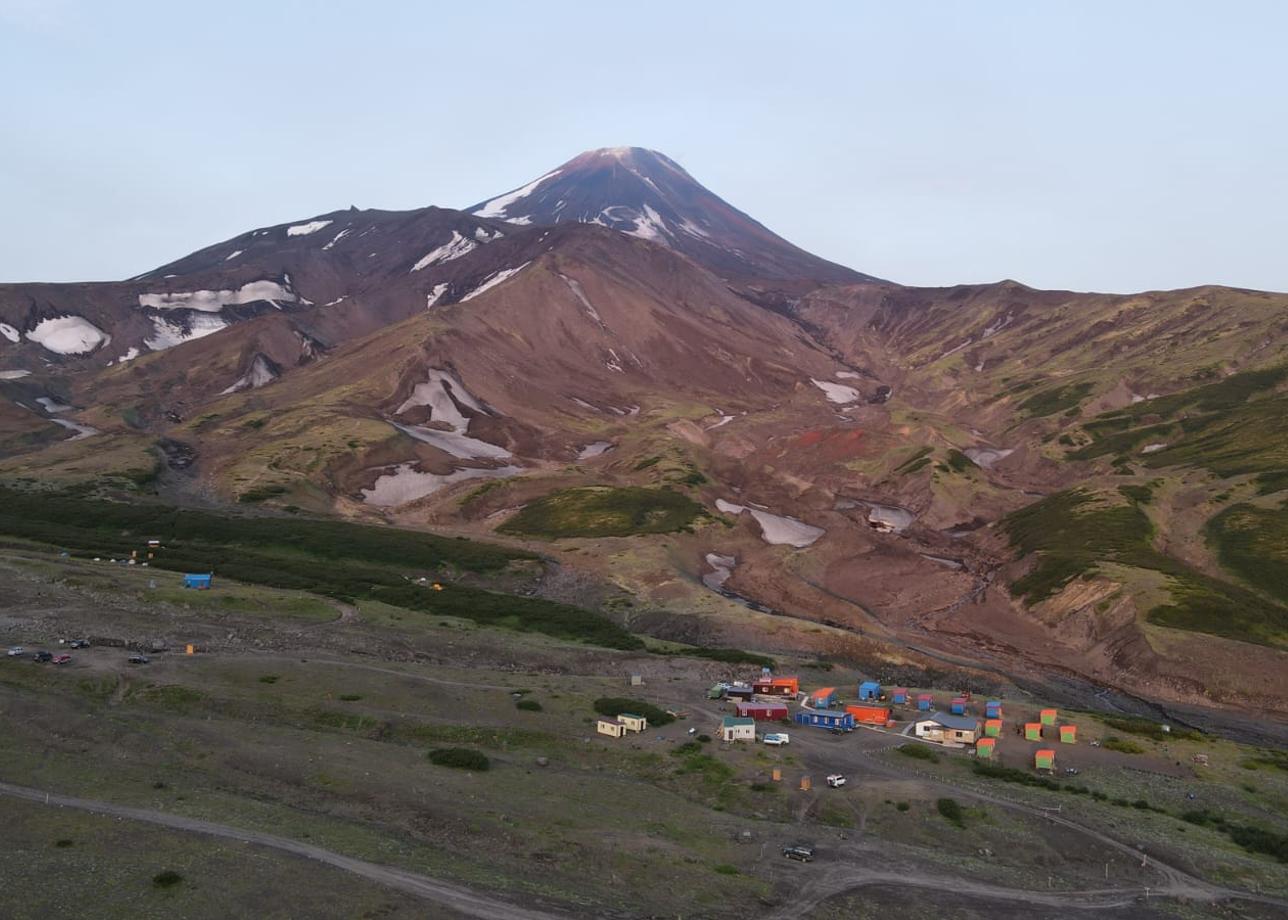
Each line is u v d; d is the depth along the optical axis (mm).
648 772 68875
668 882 49969
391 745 69000
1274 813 69625
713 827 58938
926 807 63750
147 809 52281
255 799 56219
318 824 52719
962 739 79438
